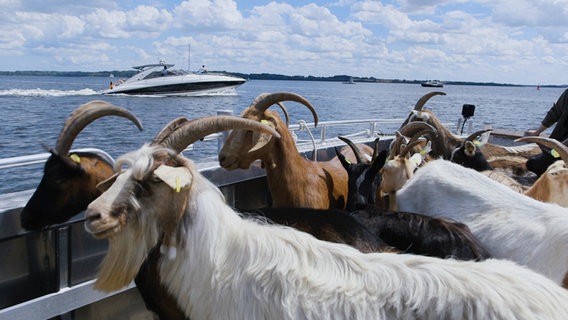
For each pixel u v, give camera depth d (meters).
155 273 2.37
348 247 2.27
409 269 2.10
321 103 38.78
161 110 24.36
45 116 21.34
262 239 2.23
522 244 3.19
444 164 4.21
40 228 3.25
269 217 3.30
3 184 7.45
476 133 6.25
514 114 33.81
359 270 2.13
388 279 2.07
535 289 1.99
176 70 40.34
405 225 3.39
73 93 42.50
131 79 40.34
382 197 5.28
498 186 3.78
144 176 2.18
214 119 2.52
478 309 1.91
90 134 13.21
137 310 3.91
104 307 3.69
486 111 37.59
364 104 37.44
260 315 2.11
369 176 4.54
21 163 3.24
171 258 2.23
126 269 2.22
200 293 2.21
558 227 3.01
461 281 2.02
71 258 3.45
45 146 3.40
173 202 2.21
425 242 3.23
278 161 4.46
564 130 6.98
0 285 3.16
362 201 4.41
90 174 3.41
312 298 2.06
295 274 2.12
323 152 6.46
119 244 2.20
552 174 4.12
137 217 2.17
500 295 1.95
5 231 3.15
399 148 5.52
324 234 3.12
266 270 2.14
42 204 3.22
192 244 2.22
